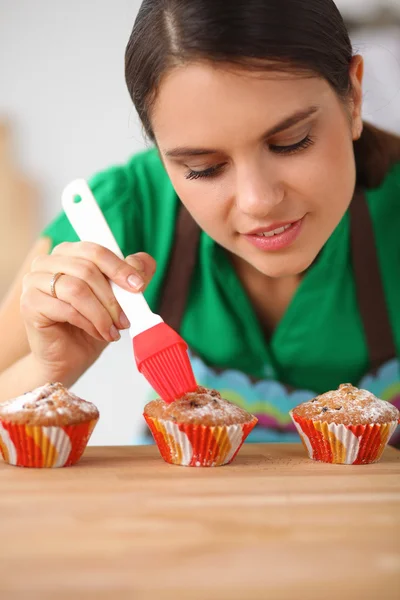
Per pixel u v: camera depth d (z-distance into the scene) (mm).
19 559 739
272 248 1140
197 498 947
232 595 667
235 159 1062
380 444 1159
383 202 1521
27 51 2721
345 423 1131
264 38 997
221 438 1106
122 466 1121
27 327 1323
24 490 975
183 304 1550
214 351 1539
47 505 910
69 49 2732
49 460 1094
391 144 1532
